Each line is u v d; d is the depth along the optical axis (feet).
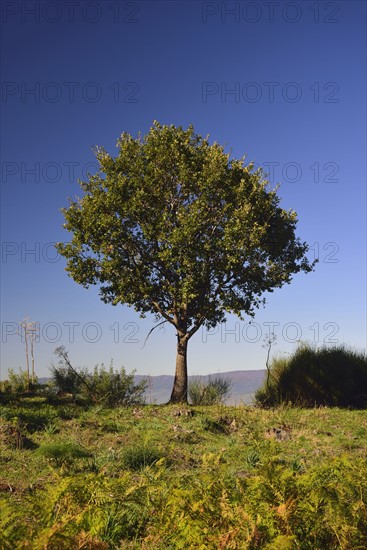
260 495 13.83
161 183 65.82
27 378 67.15
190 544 12.84
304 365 68.95
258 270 65.05
